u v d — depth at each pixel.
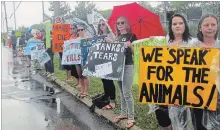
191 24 10.76
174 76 3.82
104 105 6.92
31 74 13.58
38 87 10.34
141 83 3.94
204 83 3.73
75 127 6.04
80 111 7.16
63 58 8.12
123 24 5.37
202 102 3.76
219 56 3.65
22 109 7.46
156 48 3.85
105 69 5.38
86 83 8.23
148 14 5.41
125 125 5.75
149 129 5.44
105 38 5.76
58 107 7.60
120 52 5.29
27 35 19.66
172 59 3.81
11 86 10.59
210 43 3.84
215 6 11.12
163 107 4.28
